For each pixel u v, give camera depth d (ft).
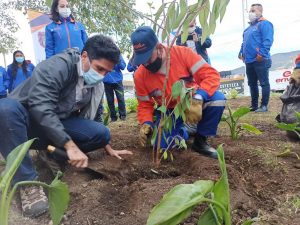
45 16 18.78
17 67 19.63
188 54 8.32
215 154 8.75
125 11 8.00
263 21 16.20
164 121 7.77
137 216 5.65
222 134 11.62
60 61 6.83
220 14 4.55
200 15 5.03
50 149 6.32
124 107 17.80
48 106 6.32
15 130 6.26
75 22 13.41
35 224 5.59
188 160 8.40
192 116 8.21
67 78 6.88
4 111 6.16
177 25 5.54
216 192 4.12
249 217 5.64
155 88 8.38
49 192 4.36
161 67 8.05
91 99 7.88
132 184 7.12
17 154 4.16
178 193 3.83
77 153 6.19
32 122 6.97
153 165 8.18
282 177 7.38
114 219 5.62
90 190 6.63
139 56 7.44
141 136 8.75
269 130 12.23
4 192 3.98
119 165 8.00
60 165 7.81
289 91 10.94
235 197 6.13
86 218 5.64
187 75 8.30
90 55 6.78
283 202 6.21
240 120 14.42
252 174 7.74
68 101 7.30
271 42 16.22
